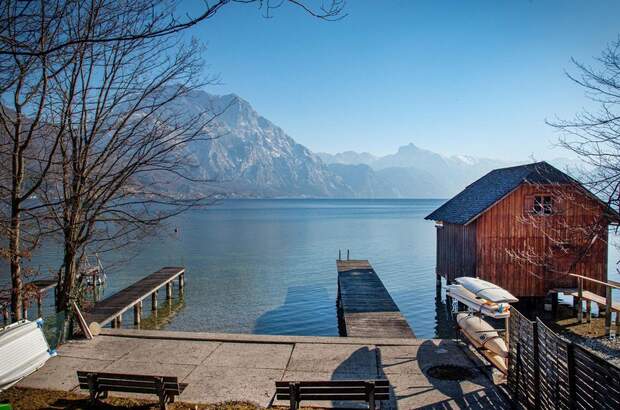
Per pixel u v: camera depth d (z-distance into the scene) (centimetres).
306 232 6900
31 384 943
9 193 973
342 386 745
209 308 2459
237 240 5706
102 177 1014
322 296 2727
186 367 1029
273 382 941
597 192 765
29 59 710
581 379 624
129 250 4481
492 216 2134
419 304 2577
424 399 870
